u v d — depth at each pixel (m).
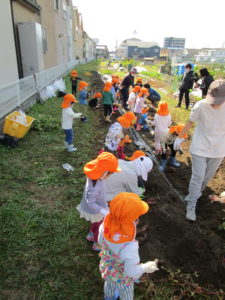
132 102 8.80
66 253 2.88
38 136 6.32
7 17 7.43
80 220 3.41
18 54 10.08
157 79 23.00
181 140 4.65
